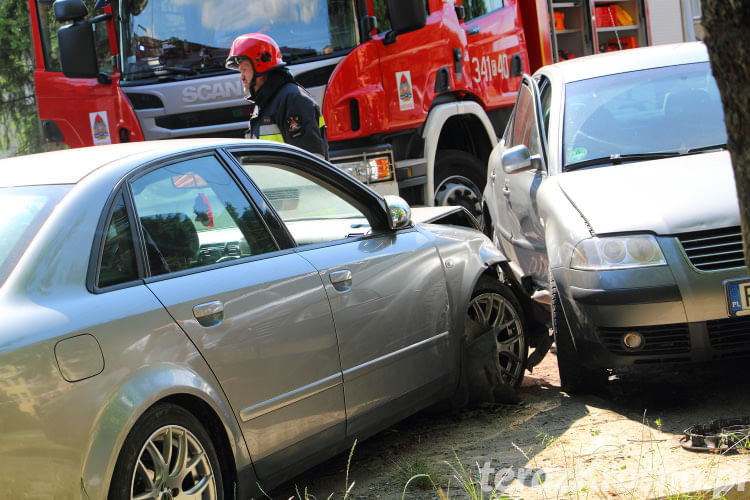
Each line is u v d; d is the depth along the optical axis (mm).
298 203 4418
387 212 4805
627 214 5082
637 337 4906
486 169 10141
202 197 3920
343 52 8562
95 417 3078
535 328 6047
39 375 2975
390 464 4594
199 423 3484
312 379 4020
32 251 3244
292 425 3912
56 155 4047
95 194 3512
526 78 7715
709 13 2301
